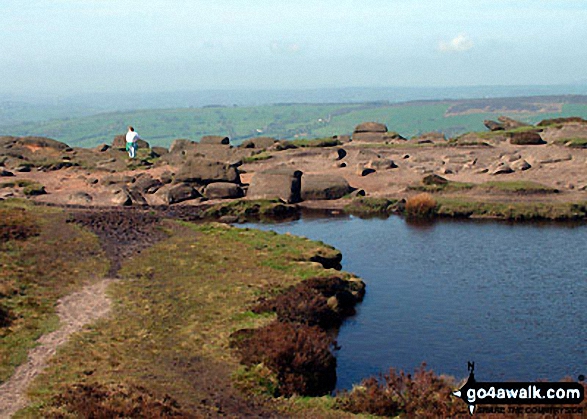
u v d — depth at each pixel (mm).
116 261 31984
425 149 72312
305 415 17469
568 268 34219
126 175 64688
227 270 31078
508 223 46188
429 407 17812
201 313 25109
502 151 66250
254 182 57938
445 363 22859
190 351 21406
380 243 41344
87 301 26062
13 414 15805
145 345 21812
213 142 84500
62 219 39938
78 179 64188
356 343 24828
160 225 40219
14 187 59000
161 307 25656
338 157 69562
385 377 19719
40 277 28438
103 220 40219
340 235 44188
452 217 49062
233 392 18594
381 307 28969
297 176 58969
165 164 71812
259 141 82312
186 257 33156
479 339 25000
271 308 25656
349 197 56531
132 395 17016
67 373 18938
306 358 20219
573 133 68250
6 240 32875
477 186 54000
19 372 18953
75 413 15680
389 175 61812
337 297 29047
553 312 27766
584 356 23219
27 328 22422
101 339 22062
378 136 86312
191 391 18312
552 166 58500
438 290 31234
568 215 46750
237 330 22953
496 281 32375
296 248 35656
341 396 19109
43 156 77000
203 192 58969
